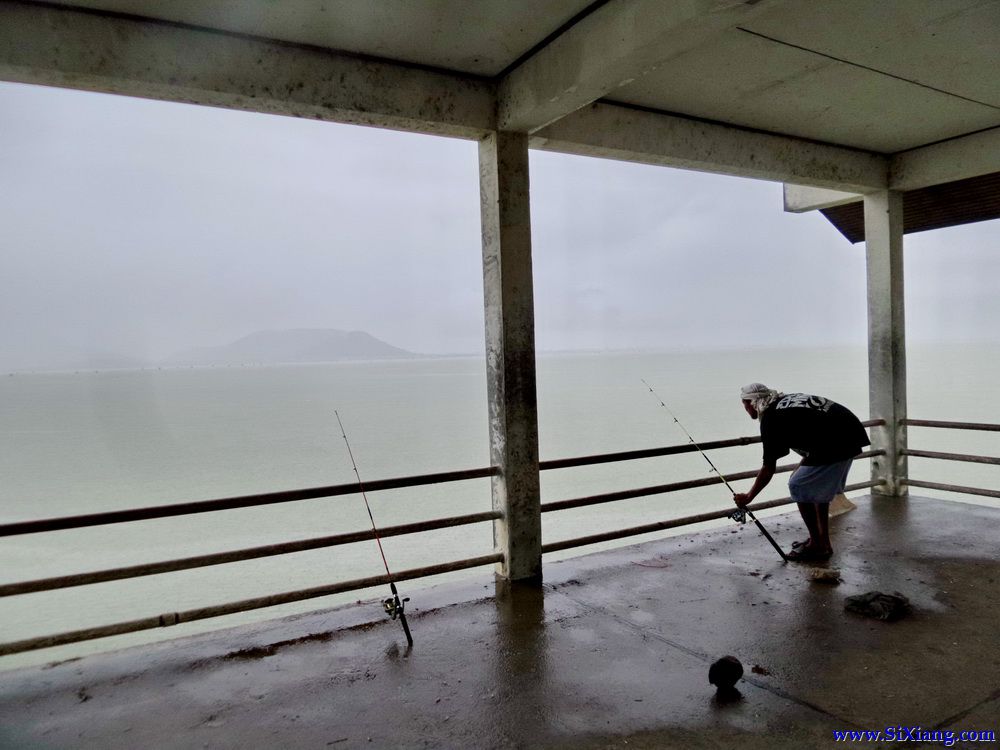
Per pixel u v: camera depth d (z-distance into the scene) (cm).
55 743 240
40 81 297
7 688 282
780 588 388
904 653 297
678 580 407
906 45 360
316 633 337
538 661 299
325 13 306
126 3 289
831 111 464
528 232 406
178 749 234
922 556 441
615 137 439
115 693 277
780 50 364
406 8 305
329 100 344
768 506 500
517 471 406
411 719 251
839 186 572
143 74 302
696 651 305
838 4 315
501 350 399
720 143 485
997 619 333
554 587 398
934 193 607
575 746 231
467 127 388
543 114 367
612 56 299
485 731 242
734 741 231
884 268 600
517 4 306
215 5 293
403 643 323
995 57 377
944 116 481
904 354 612
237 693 275
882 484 619
